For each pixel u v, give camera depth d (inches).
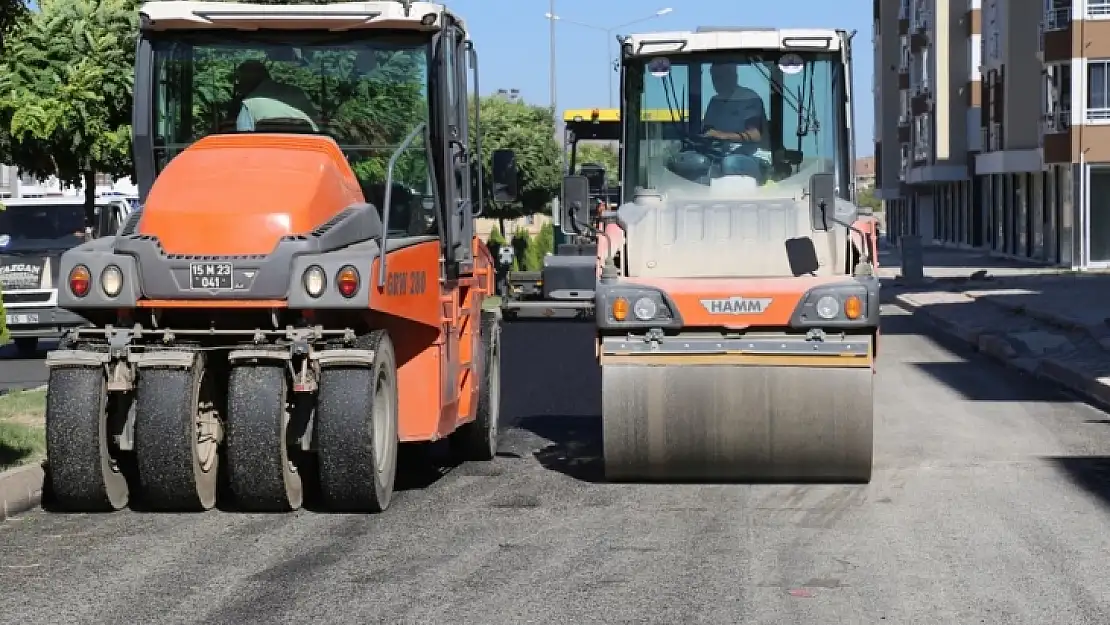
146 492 500.4
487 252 664.4
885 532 472.7
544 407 832.3
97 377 501.0
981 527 480.4
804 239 585.3
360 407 493.4
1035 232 3046.3
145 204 511.5
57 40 1047.6
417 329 544.1
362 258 491.5
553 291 1557.6
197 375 501.7
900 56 4724.4
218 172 513.0
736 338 558.6
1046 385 948.0
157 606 380.2
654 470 567.5
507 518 500.1
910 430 726.5
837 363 551.2
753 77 640.4
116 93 1059.3
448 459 644.1
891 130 5068.9
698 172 639.1
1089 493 543.5
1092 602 382.0
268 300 491.2
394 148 565.9
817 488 560.1
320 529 480.7
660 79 642.8
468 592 393.7
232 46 567.5
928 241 4584.2
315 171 516.4
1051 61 2630.4
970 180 3828.7
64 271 499.2
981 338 1234.6
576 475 598.5
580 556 437.7
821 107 639.1
